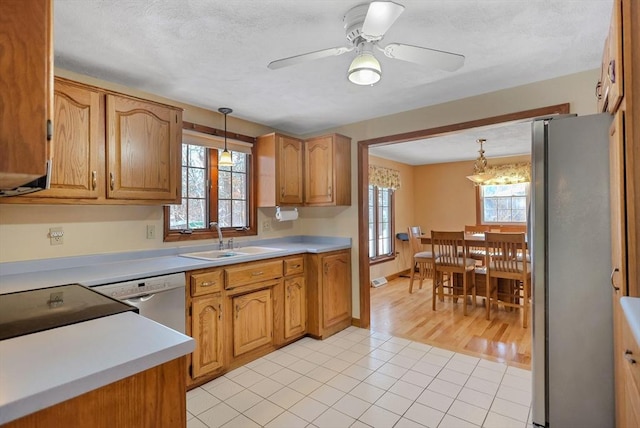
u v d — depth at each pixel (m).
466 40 1.97
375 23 1.42
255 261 2.75
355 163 3.63
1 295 1.47
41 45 0.79
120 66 2.25
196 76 2.42
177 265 2.29
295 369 2.61
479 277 4.44
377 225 5.89
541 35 1.92
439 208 6.69
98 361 0.82
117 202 2.21
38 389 0.69
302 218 4.09
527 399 2.20
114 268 2.20
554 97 2.50
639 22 1.24
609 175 1.66
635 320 0.93
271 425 1.93
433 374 2.53
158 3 1.59
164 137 2.46
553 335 1.78
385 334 3.38
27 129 0.77
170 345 0.92
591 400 1.70
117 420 0.83
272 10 1.66
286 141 3.51
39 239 2.15
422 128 3.15
